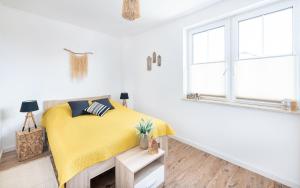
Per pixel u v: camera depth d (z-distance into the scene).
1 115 2.65
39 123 3.02
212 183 1.94
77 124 2.34
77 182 1.51
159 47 3.50
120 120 2.53
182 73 3.07
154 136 2.21
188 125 3.04
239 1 2.23
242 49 2.39
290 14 1.96
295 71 1.92
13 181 1.98
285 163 1.93
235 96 2.48
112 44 4.13
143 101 4.02
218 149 2.60
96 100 3.33
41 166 2.30
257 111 2.13
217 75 2.71
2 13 2.61
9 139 2.74
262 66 2.19
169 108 3.39
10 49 2.70
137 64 4.12
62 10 2.75
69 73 3.40
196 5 2.55
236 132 2.36
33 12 2.84
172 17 2.99
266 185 1.92
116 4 2.53
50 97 3.17
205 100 2.77
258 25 2.22
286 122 1.90
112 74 4.16
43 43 3.04
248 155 2.25
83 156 1.53
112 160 1.78
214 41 2.73
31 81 2.93
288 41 1.98
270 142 2.04
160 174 1.83
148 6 2.57
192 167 2.28
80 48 3.55
